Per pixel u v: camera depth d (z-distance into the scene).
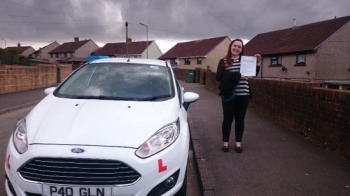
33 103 11.29
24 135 2.99
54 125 3.03
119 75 4.39
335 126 4.98
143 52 57.78
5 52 18.28
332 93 5.04
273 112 8.02
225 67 4.90
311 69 25.12
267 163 4.60
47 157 2.68
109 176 2.69
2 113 9.19
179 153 3.08
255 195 3.58
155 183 2.82
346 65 25.14
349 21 24.92
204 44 46.50
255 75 4.75
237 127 5.13
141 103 3.64
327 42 24.80
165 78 4.43
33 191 2.69
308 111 5.98
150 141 2.91
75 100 3.71
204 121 7.96
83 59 61.38
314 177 4.06
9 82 14.36
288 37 30.84
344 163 4.55
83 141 2.79
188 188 4.15
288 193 3.62
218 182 3.92
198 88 20.92
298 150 5.21
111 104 3.55
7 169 2.90
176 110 3.62
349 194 3.58
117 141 2.83
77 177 2.66
